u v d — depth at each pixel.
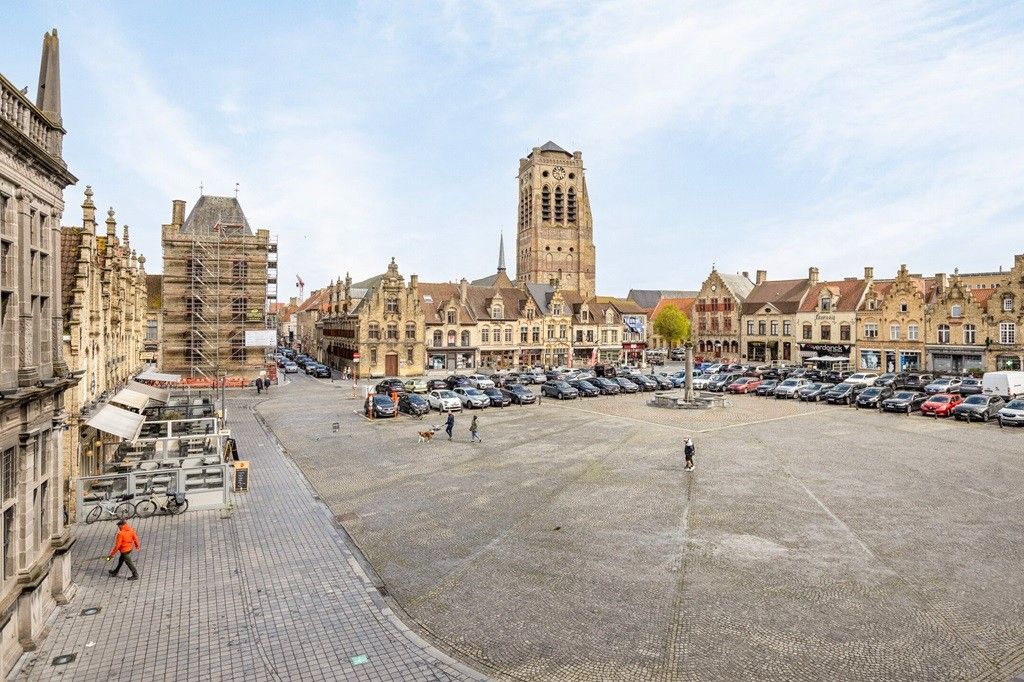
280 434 36.34
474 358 82.94
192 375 59.31
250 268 63.38
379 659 12.35
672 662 12.12
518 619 13.91
